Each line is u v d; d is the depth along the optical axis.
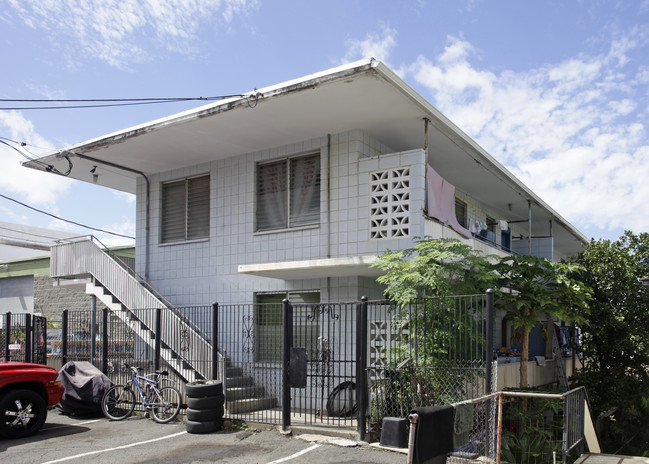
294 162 13.62
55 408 12.56
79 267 15.04
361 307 9.43
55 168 15.71
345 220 12.40
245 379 12.17
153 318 12.80
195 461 8.18
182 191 15.63
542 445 10.18
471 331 8.66
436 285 9.58
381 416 9.30
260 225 13.98
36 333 14.73
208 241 14.68
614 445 16.89
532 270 11.49
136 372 11.73
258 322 13.11
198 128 12.46
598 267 16.41
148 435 9.87
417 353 8.95
